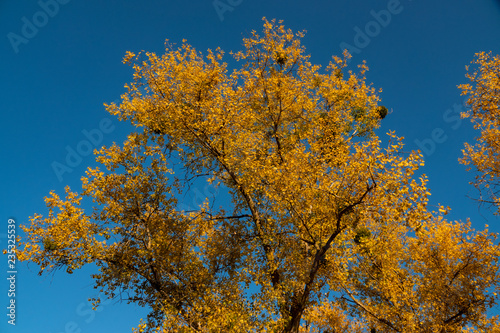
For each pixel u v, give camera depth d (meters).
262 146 10.73
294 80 11.14
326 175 8.24
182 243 10.71
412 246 11.27
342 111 11.64
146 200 10.87
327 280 8.73
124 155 10.77
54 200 9.46
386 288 9.40
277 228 9.34
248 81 10.63
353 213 8.01
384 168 6.86
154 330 8.86
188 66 9.90
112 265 9.98
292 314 8.66
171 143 10.30
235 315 8.09
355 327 13.05
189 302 9.55
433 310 9.62
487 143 9.48
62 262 9.36
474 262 10.49
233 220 10.73
